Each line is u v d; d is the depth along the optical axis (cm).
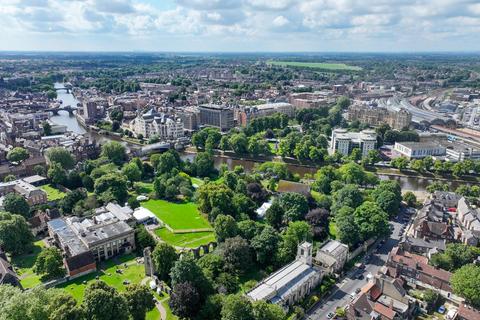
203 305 15850
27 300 13350
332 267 19288
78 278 18950
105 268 19975
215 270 18688
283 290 16988
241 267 19000
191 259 16875
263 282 17338
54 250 19088
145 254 18788
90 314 13575
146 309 15538
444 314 16712
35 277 18825
